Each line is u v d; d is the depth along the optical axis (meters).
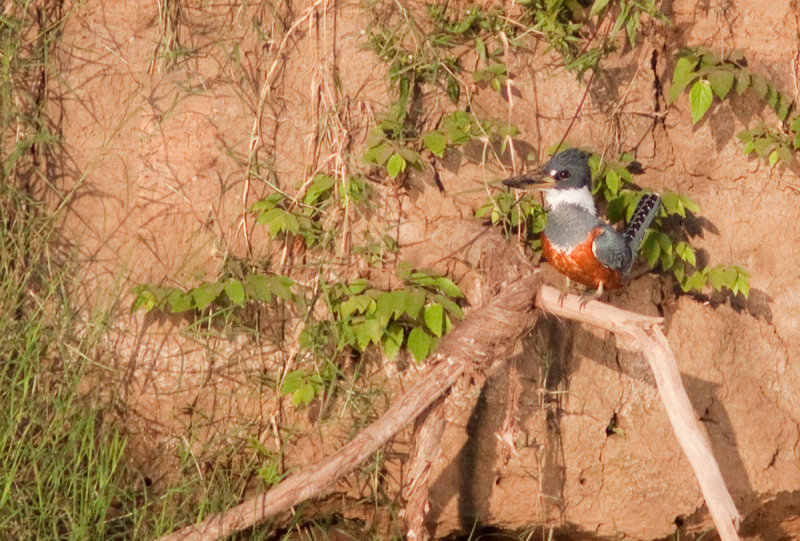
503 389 10.79
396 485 10.77
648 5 10.73
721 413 11.06
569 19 11.03
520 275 9.66
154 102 10.73
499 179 10.91
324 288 10.45
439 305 10.32
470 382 9.94
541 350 10.82
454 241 10.76
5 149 10.56
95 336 10.39
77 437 10.03
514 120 11.01
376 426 9.45
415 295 10.24
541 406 10.79
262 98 10.72
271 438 10.67
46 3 10.71
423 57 10.73
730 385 11.09
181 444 10.49
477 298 10.79
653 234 10.67
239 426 10.62
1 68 10.55
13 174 10.59
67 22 10.72
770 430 11.06
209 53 10.79
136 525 9.99
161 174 10.70
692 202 10.83
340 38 10.88
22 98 10.65
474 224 10.77
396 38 10.78
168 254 10.69
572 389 10.88
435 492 10.84
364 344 10.28
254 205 10.58
